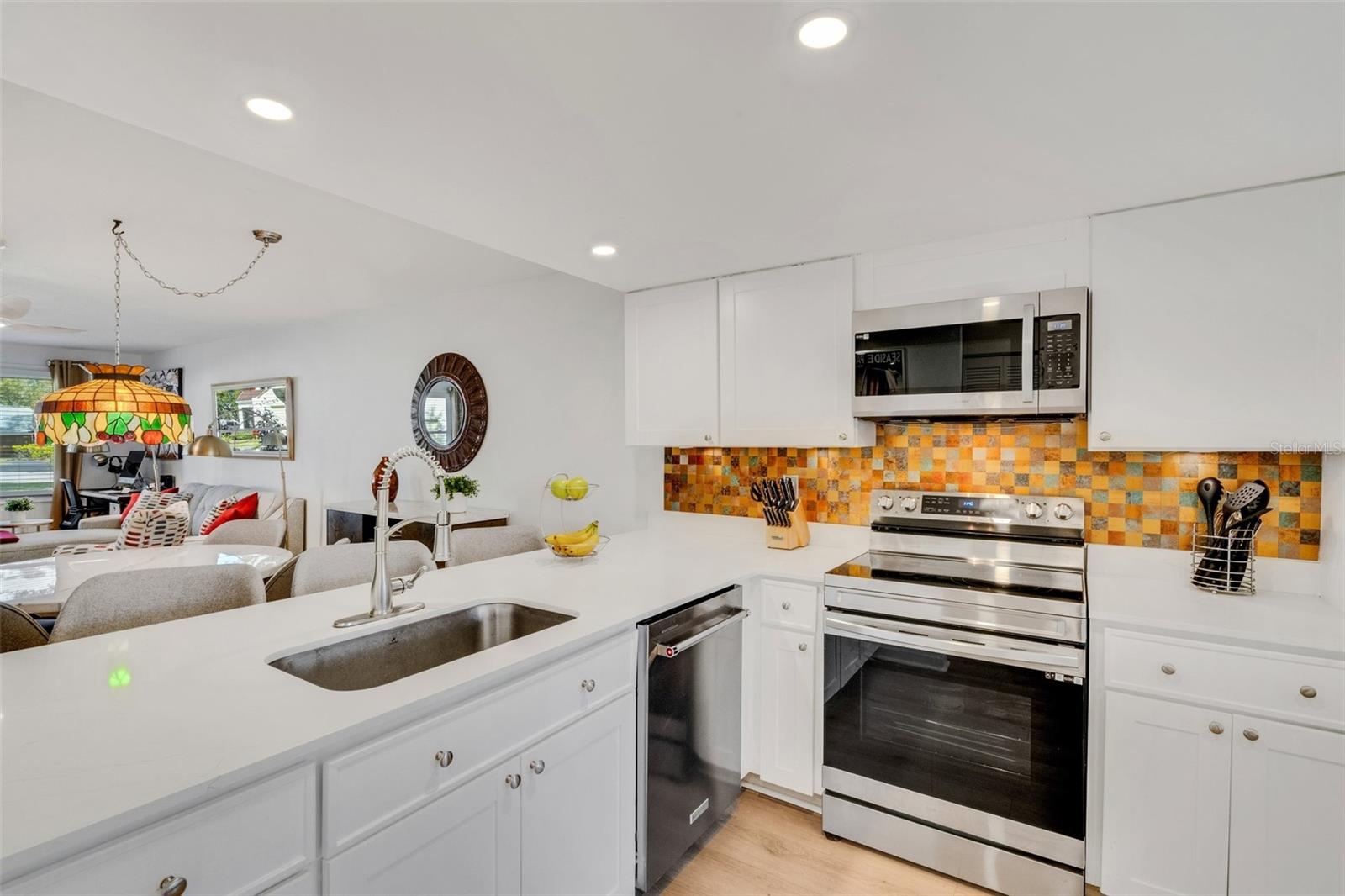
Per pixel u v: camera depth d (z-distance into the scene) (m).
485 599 1.90
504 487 4.02
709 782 2.10
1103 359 1.98
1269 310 1.77
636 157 1.64
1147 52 1.18
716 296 2.74
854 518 2.72
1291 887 1.57
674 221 2.09
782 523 2.71
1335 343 1.70
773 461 2.94
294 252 3.30
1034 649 1.83
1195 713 1.67
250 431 5.90
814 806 2.28
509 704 1.39
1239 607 1.80
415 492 4.58
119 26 1.10
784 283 2.56
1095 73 1.25
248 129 1.49
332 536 4.50
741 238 2.24
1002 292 2.13
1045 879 1.83
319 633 1.56
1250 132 1.48
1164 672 1.70
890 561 2.40
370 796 1.13
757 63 1.23
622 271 2.67
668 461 3.29
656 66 1.24
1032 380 2.01
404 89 1.32
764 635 2.33
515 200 1.92
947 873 1.97
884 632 2.04
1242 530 1.92
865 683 2.10
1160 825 1.71
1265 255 1.77
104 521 5.13
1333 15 1.06
